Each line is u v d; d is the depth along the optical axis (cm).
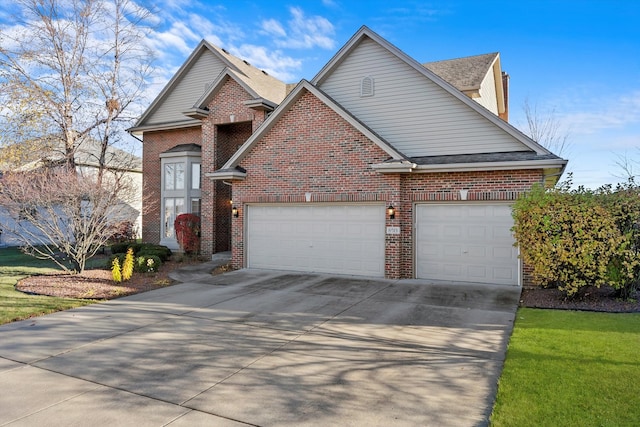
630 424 387
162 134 2005
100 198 1341
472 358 580
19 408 452
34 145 1823
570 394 449
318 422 413
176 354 614
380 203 1232
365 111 1398
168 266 1505
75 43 1908
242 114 1659
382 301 938
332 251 1304
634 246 897
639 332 668
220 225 1748
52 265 1614
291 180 1348
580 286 898
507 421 398
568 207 884
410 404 448
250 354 609
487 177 1113
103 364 579
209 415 430
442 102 1289
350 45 1402
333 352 613
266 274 1316
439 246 1180
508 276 1103
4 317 820
